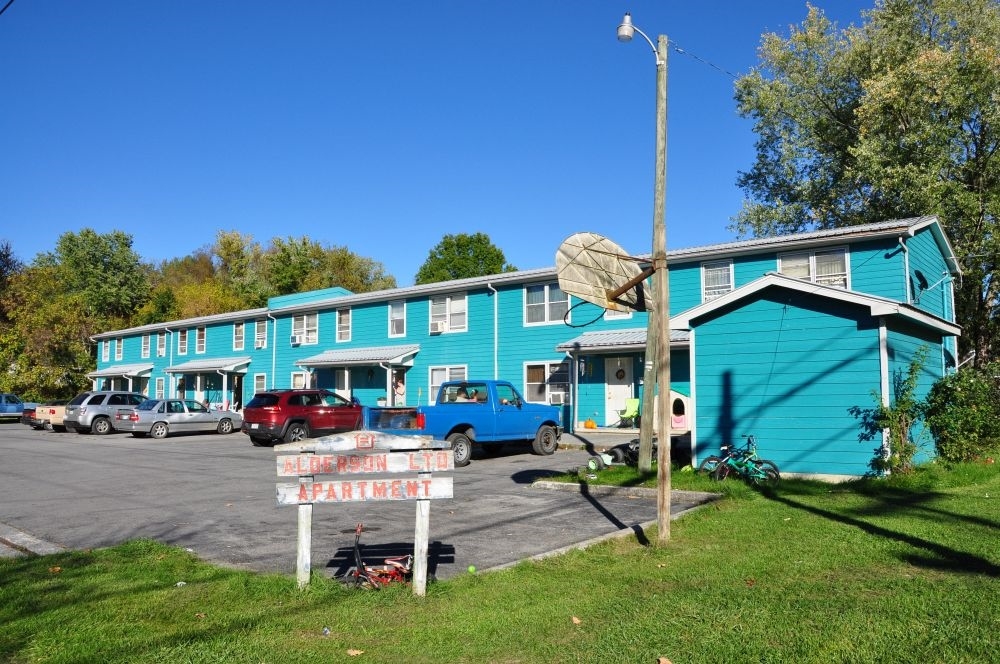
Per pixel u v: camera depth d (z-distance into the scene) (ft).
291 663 15.52
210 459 63.26
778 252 68.13
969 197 81.82
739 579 21.67
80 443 83.61
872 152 89.25
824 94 109.91
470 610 19.04
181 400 95.76
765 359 44.21
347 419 79.00
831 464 41.52
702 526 29.66
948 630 16.49
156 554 25.63
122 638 16.96
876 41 100.17
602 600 19.75
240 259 239.91
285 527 31.48
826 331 42.29
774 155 119.55
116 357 159.22
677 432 52.85
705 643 16.20
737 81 113.80
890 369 41.32
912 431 44.14
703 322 46.62
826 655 15.29
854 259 64.08
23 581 21.89
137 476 50.75
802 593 19.81
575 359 78.84
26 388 151.53
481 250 202.08
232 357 128.16
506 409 59.31
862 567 22.63
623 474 44.04
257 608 19.26
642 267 75.15
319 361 102.53
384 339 102.68
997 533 27.02
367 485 20.76
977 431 46.83
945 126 85.97
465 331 92.48
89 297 205.67
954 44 88.69
